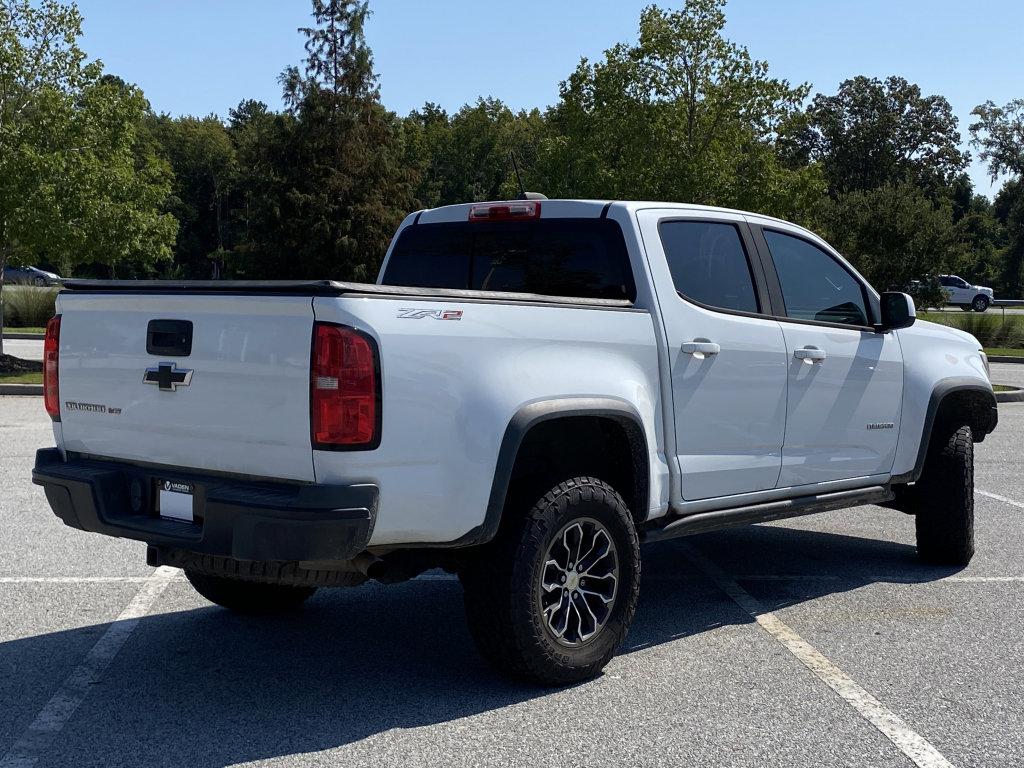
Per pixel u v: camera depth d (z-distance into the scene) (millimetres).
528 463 4684
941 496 6406
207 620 5266
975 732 3924
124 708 4078
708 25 24016
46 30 18609
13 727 3883
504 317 4160
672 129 24531
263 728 3891
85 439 4449
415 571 4215
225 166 99062
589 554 4418
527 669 4207
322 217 52344
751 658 4773
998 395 18266
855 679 4492
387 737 3814
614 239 5004
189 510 4062
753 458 5301
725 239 5379
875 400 5980
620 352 4625
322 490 3648
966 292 59375
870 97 84562
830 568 6566
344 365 3660
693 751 3719
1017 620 5398
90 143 19016
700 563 6711
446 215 5707
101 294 4312
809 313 5750
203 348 3980
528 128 114938
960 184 107875
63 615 5289
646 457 4680
